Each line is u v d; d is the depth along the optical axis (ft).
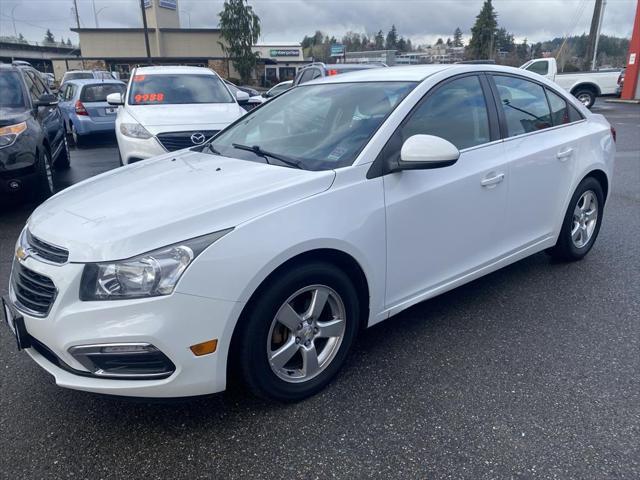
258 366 8.54
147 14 149.07
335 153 9.96
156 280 7.52
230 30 130.21
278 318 8.65
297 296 8.91
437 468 7.70
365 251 9.42
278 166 10.03
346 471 7.69
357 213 9.26
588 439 8.24
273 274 8.46
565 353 10.72
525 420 8.70
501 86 12.54
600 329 11.68
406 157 9.45
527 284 14.06
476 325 11.91
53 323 7.78
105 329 7.53
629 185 25.70
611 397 9.28
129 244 7.64
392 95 10.93
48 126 24.54
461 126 11.35
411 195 10.06
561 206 13.88
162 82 27.45
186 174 10.20
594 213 15.28
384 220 9.66
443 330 11.69
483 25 197.88
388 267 10.00
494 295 13.42
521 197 12.50
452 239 11.10
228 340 8.06
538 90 13.57
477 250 11.81
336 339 9.57
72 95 46.73
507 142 12.16
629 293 13.48
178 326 7.61
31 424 8.79
